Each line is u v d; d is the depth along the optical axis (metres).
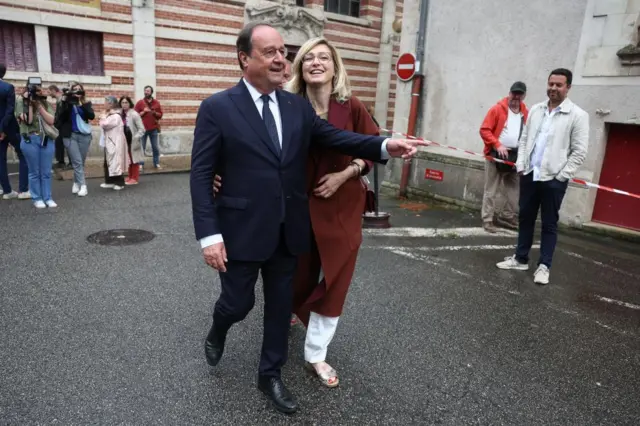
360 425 2.58
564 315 4.07
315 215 2.78
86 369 2.96
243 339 3.42
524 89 6.21
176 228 6.21
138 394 2.74
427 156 8.31
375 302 4.15
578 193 6.57
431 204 8.27
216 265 2.34
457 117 7.91
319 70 2.76
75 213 6.71
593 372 3.21
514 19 6.98
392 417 2.66
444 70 7.99
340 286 2.83
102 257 4.98
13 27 10.02
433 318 3.89
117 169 8.25
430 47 8.13
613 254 5.79
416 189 8.57
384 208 7.87
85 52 10.93
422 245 5.89
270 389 2.65
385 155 2.54
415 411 2.72
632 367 3.29
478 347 3.46
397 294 4.34
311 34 13.96
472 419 2.67
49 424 2.46
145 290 4.20
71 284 4.25
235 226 2.41
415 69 8.19
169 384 2.86
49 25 10.22
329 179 2.70
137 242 5.53
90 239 5.58
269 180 2.39
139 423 2.51
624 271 5.23
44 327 3.46
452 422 2.64
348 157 2.86
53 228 5.95
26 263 4.71
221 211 2.42
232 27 12.58
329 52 2.80
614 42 6.02
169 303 3.95
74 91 7.46
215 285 4.36
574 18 6.35
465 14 7.57
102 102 11.19
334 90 2.82
